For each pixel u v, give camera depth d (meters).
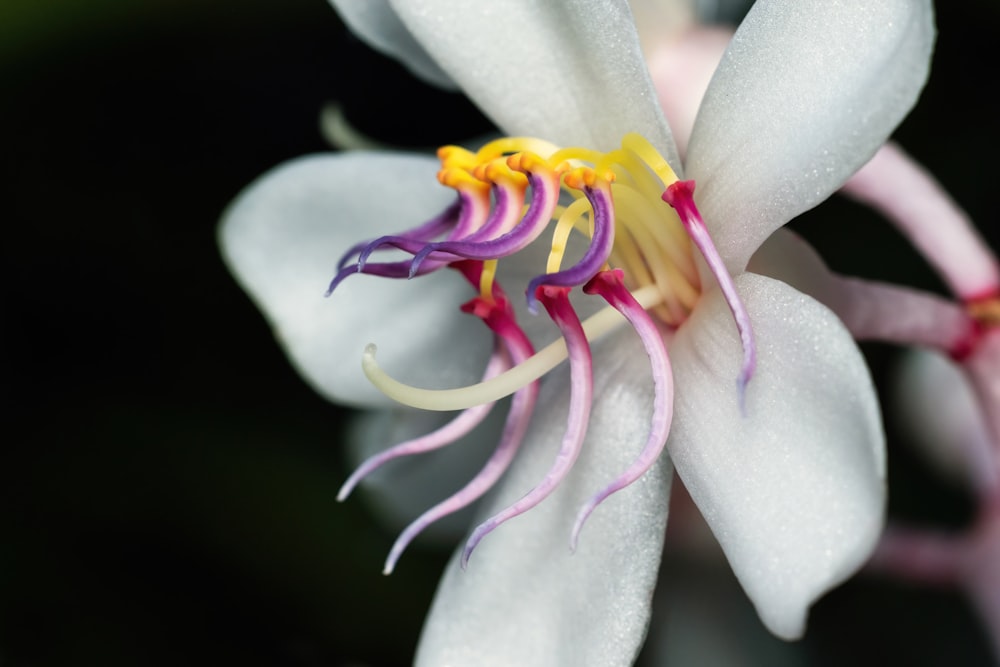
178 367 0.17
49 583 0.17
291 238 0.13
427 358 0.13
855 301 0.12
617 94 0.12
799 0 0.11
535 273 0.12
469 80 0.12
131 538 0.17
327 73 0.18
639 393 0.12
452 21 0.12
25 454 0.17
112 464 0.17
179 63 0.17
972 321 0.13
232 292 0.17
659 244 0.12
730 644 0.16
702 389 0.12
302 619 0.17
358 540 0.17
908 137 0.18
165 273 0.17
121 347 0.17
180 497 0.17
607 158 0.12
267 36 0.18
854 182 0.14
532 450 0.12
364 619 0.17
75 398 0.17
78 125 0.17
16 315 0.17
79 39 0.17
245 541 0.17
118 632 0.17
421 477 0.14
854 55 0.11
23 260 0.17
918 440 0.16
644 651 0.16
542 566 0.12
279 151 0.18
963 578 0.15
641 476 0.12
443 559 0.17
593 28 0.12
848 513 0.11
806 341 0.11
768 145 0.11
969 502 0.17
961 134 0.18
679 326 0.12
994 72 0.17
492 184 0.12
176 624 0.17
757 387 0.11
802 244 0.12
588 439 0.12
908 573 0.15
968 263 0.14
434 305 0.13
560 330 0.12
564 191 0.12
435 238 0.12
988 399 0.13
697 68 0.13
